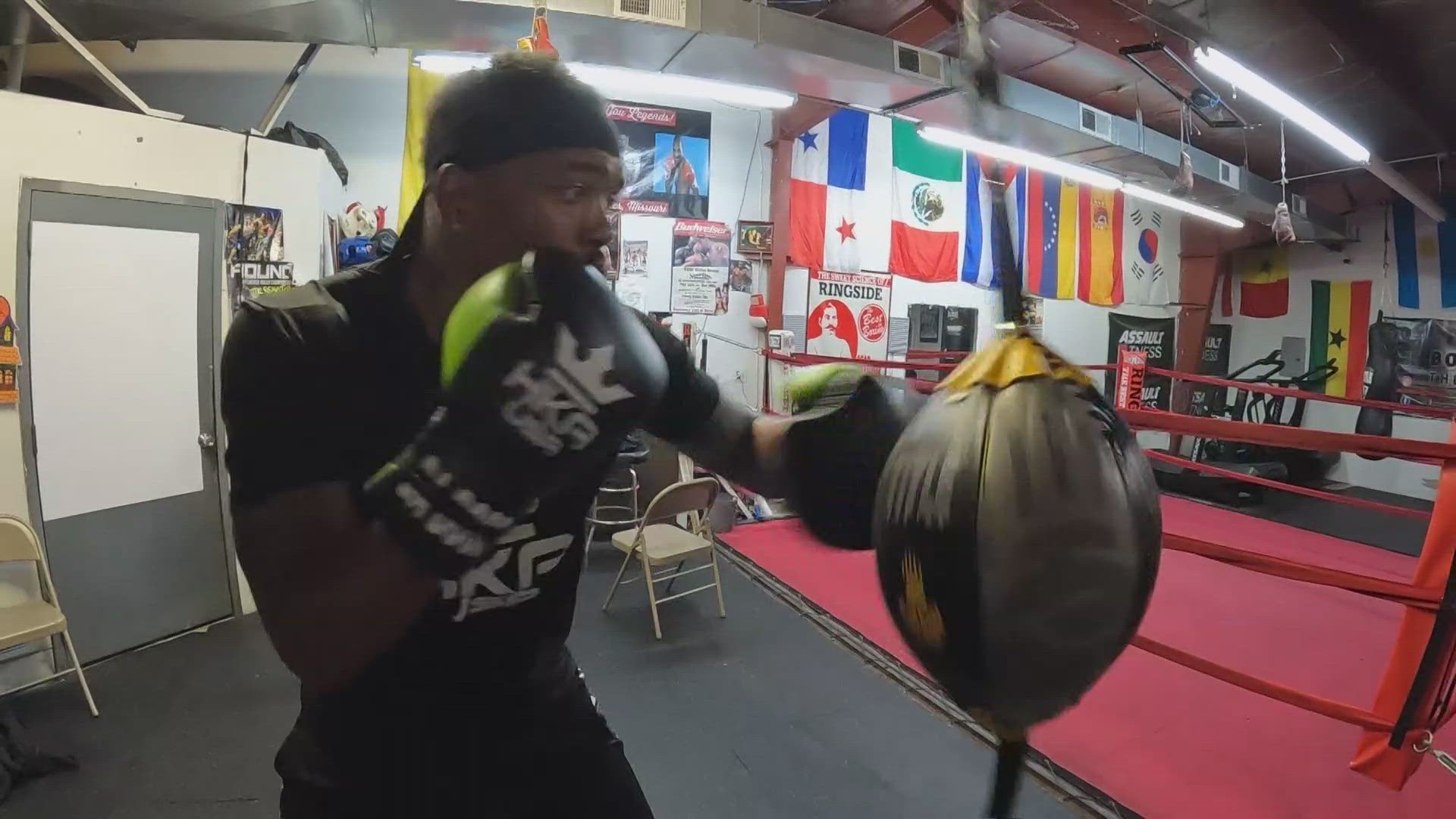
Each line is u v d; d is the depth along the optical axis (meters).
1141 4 3.66
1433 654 1.63
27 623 2.29
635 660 2.88
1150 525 0.49
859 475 0.77
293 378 0.60
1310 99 4.76
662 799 2.05
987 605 0.46
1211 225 7.46
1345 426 7.41
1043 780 2.15
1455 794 2.12
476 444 0.53
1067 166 5.04
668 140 5.01
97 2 2.86
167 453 2.95
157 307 2.89
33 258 2.56
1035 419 0.49
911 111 4.22
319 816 0.74
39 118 2.55
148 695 2.53
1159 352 7.57
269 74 4.04
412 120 4.28
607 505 4.50
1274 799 2.08
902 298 5.86
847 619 3.25
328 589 0.56
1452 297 6.82
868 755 2.27
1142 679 2.78
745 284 5.26
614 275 4.50
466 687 0.74
